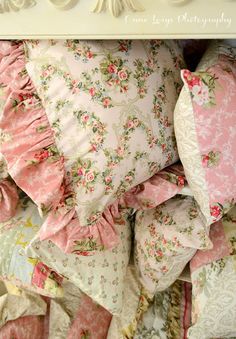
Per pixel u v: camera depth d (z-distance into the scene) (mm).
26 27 614
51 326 1055
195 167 652
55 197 651
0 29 640
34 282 852
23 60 685
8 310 1012
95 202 681
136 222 929
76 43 639
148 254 866
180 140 657
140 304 1016
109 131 632
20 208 938
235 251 812
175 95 741
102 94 629
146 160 690
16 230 890
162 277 893
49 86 638
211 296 810
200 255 845
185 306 1040
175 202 861
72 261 804
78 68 627
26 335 1016
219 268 812
